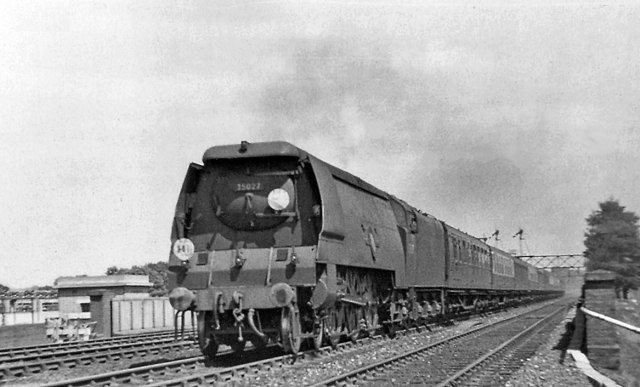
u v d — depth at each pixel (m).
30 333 23.47
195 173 15.39
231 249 14.81
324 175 15.43
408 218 24.03
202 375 11.79
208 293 14.34
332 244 15.23
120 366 15.45
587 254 47.47
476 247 38.59
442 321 30.53
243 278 14.41
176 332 14.27
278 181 14.93
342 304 17.12
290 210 14.79
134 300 28.56
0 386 12.41
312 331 15.34
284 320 14.10
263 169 15.09
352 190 18.36
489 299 43.69
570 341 18.53
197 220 15.21
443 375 13.00
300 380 12.34
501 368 14.17
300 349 16.83
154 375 12.82
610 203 46.72
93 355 16.19
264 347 18.11
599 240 46.50
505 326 28.05
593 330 14.19
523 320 32.81
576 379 12.33
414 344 20.27
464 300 35.41
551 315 35.50
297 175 14.99
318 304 14.39
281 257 14.40
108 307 27.02
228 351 17.84
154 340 21.83
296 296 14.37
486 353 16.67
